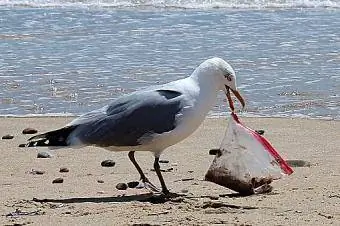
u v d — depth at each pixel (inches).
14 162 436.8
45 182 387.9
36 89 645.3
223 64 356.5
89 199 346.3
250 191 351.6
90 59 758.5
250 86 652.1
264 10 1080.8
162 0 1144.2
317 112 576.4
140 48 808.3
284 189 356.8
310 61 745.6
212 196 346.3
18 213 319.6
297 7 1104.8
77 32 909.2
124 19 1003.3
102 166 425.4
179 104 348.8
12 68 719.7
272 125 538.0
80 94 626.5
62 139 347.3
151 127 345.1
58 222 302.2
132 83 655.1
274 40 848.9
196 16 1027.3
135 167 409.1
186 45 821.9
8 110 585.0
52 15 1029.8
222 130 523.8
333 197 337.1
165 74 684.1
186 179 390.9
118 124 345.7
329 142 486.3
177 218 302.4
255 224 291.0
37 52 794.2
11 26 944.3
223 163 358.6
